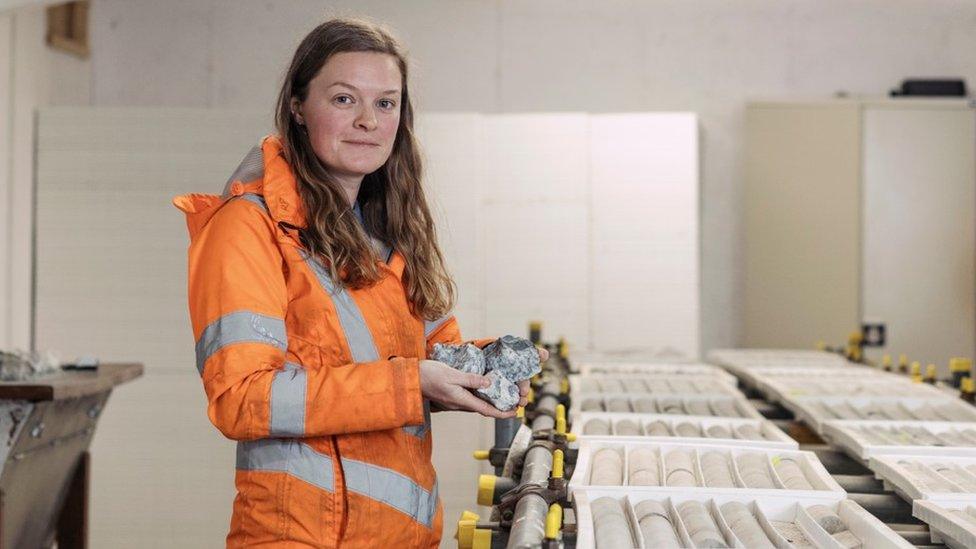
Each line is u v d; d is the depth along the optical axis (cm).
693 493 173
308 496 165
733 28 646
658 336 550
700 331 650
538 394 307
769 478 197
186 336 535
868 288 611
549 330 552
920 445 231
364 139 175
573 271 551
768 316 615
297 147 177
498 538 168
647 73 647
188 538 531
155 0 649
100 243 538
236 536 171
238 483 170
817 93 647
